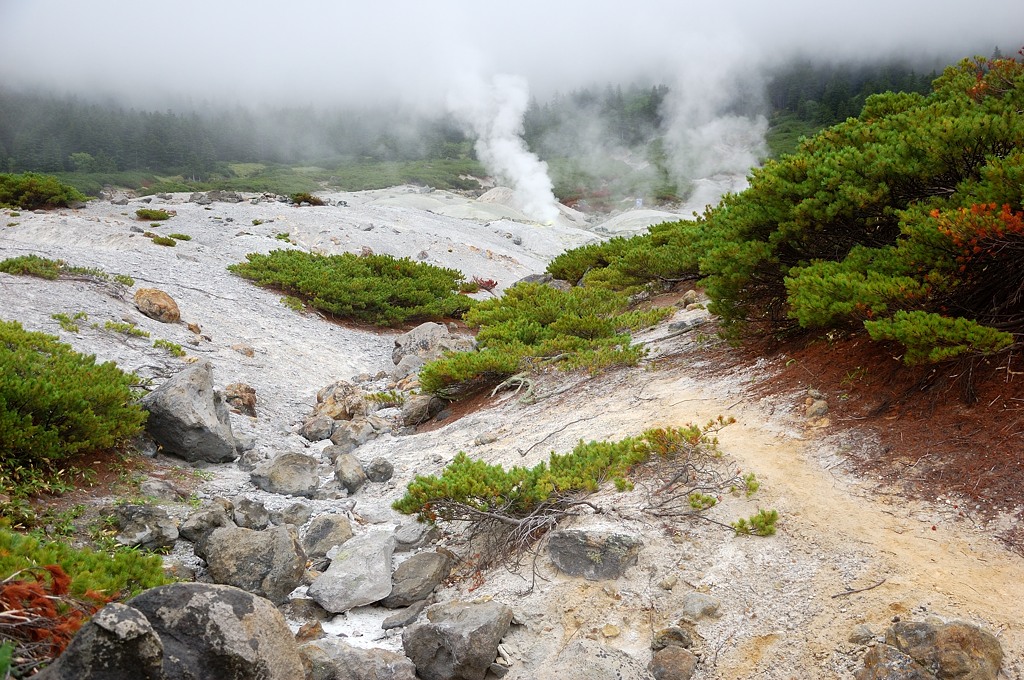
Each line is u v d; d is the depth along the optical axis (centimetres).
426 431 1118
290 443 1114
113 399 882
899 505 572
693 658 488
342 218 4075
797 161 927
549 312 1630
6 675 312
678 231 2080
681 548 587
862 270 798
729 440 726
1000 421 608
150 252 2272
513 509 701
